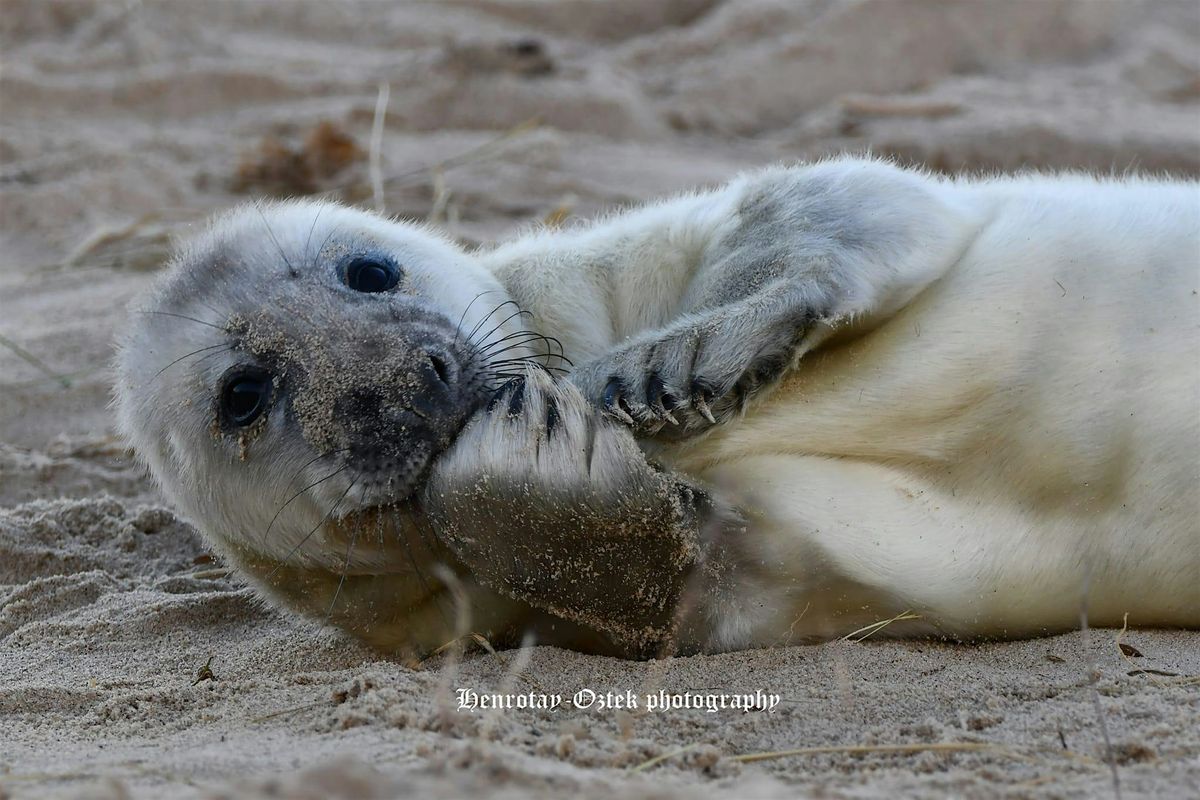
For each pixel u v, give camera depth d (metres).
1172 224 16.06
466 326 17.70
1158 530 15.23
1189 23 51.09
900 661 15.00
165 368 17.28
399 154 40.28
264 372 16.45
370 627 16.73
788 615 15.55
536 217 33.88
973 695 13.84
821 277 15.70
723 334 15.54
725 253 17.09
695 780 11.95
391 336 16.16
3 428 26.23
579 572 14.98
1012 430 15.46
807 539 15.30
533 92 44.28
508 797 10.37
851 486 15.56
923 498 15.59
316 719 13.76
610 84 45.00
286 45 51.44
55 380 27.28
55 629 18.28
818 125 43.50
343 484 15.84
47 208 36.44
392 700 13.77
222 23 52.31
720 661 15.20
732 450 15.80
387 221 19.38
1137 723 12.83
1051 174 20.59
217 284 17.39
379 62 49.50
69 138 41.84
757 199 17.45
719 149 42.59
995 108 43.53
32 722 14.88
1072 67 48.78
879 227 16.00
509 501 14.72
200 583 20.02
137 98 45.59
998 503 15.52
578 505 14.58
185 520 21.66
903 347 15.80
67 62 47.31
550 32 52.22
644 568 14.96
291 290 17.03
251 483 16.70
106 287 31.88
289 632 17.77
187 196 37.41
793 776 12.14
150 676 16.44
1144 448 15.20
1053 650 15.20
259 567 17.39
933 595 15.36
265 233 18.09
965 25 48.25
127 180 37.62
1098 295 15.64
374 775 10.55
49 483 23.77
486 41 45.75
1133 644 15.30
